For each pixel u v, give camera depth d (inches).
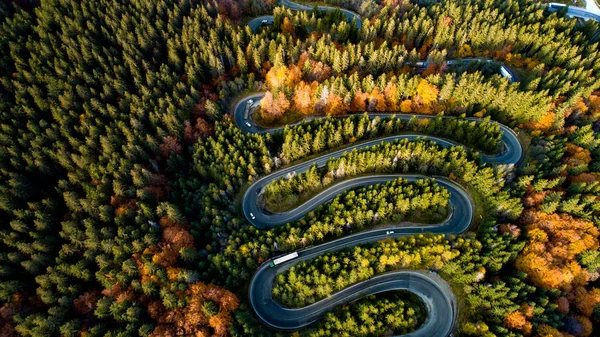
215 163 4724.4
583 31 6870.1
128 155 4552.2
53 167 4667.8
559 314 3644.2
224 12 6565.0
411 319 3715.6
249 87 5782.5
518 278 3762.3
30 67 5329.7
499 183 4456.2
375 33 6235.2
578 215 4158.5
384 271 4079.7
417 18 6643.7
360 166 4827.8
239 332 3521.2
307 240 4215.1
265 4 7057.1
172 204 4210.1
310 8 7475.4
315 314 3887.8
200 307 3533.5
